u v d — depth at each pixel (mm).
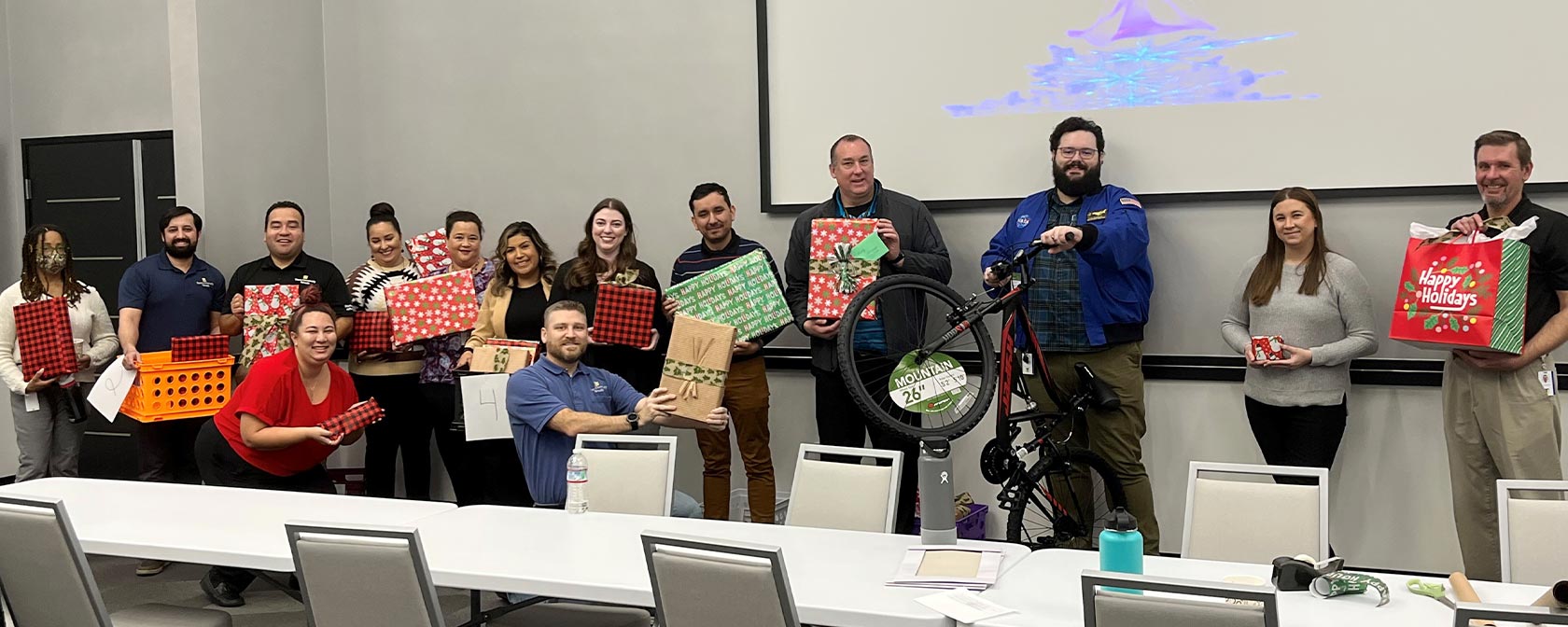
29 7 6559
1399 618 2373
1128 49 4973
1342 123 4719
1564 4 4438
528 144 6008
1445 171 4609
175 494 3836
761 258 4801
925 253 4852
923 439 3006
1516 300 3789
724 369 4020
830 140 5434
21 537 2889
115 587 5062
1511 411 3957
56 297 5414
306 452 4410
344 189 6379
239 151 5902
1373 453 4766
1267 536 3145
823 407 4867
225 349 5305
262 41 6027
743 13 5562
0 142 6633
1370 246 4707
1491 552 4117
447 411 5367
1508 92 4523
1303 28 4746
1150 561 2822
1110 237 4461
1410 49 4625
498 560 2938
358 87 6324
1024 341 4551
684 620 2475
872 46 5352
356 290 5488
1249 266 4594
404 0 6211
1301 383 4402
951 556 2824
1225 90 4855
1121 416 4699
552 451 4020
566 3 5902
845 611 2473
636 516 3439
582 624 3197
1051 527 4582
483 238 6129
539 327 5102
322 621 2729
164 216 5445
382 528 2600
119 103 6414
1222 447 4930
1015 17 5133
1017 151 5152
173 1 5703
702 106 5672
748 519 5500
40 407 5387
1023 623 2365
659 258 5801
